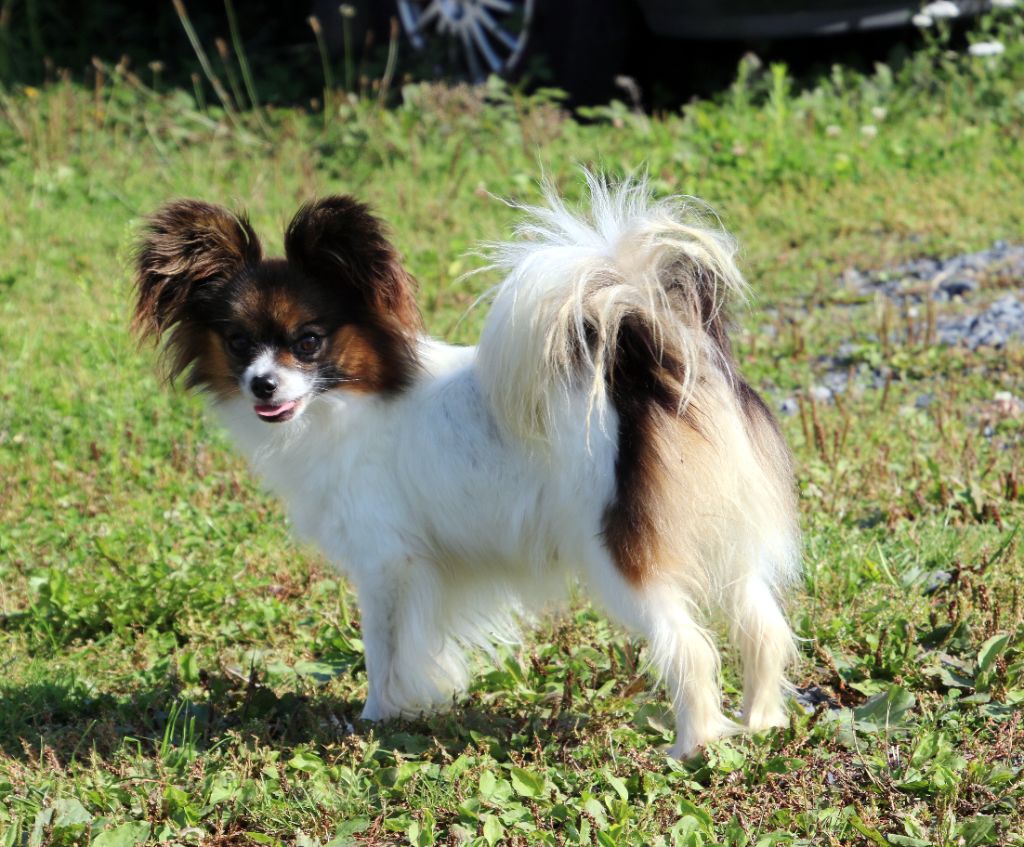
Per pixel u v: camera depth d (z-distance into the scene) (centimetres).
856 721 543
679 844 456
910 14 1438
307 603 705
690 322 519
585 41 1523
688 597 521
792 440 845
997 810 479
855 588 649
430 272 1157
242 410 587
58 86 1658
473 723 576
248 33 1880
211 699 606
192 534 784
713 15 1415
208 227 565
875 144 1411
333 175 1455
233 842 492
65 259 1247
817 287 1124
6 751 571
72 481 860
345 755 544
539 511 536
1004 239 1193
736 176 1353
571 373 511
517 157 1423
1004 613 615
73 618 686
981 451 812
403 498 567
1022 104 1470
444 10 1614
